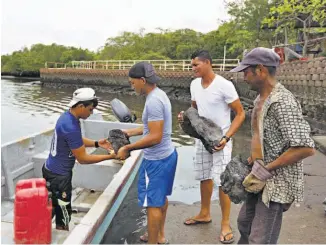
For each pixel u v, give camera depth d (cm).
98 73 3544
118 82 3316
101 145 334
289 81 1315
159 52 4219
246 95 1903
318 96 1007
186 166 636
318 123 976
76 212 384
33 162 464
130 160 432
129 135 347
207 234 346
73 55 5825
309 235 342
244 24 2494
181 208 414
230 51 2848
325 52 1215
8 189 403
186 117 326
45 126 1440
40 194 260
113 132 332
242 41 2495
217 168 333
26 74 5953
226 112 338
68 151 302
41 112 1834
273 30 2102
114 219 335
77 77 3784
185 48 3962
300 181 210
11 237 285
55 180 303
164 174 291
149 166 292
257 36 2370
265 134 209
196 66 331
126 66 3531
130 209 372
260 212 217
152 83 285
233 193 228
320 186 487
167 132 291
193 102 362
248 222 244
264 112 207
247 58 213
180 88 2738
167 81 2803
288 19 1552
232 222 371
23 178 441
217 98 331
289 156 195
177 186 505
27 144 455
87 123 621
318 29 1452
